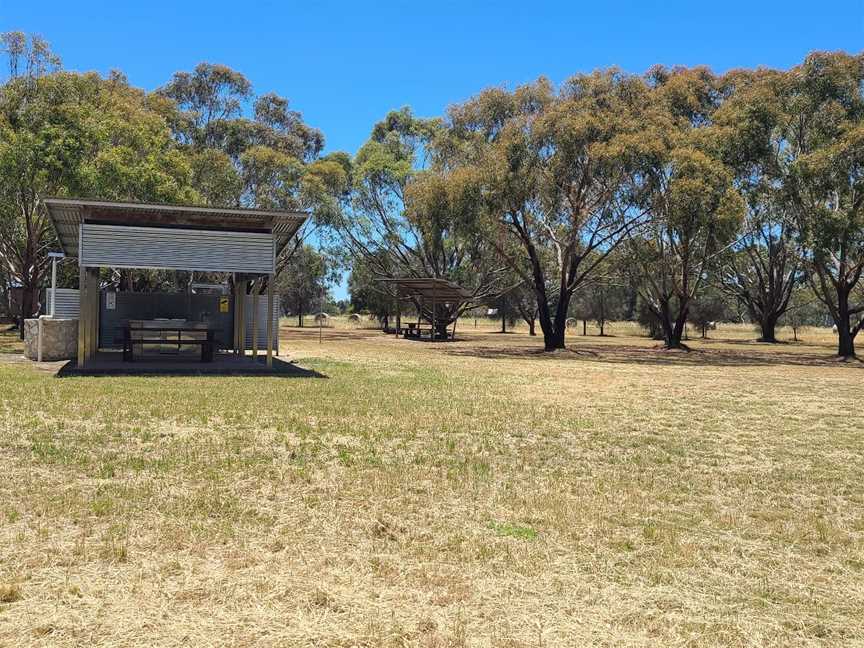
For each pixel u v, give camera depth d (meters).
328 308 95.12
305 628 3.52
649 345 42.84
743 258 52.19
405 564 4.41
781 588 4.25
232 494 5.78
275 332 23.75
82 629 3.43
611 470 7.24
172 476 6.29
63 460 6.71
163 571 4.15
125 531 4.79
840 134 28.19
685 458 8.00
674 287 37.53
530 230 33.28
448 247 44.50
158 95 38.28
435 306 43.97
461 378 16.78
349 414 10.20
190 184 33.28
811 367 26.09
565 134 26.22
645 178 27.66
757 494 6.48
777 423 10.95
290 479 6.31
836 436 9.83
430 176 31.38
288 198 39.00
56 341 17.73
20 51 24.78
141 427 8.59
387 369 18.42
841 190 27.86
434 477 6.62
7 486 5.78
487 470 6.99
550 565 4.47
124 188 25.31
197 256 15.91
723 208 26.84
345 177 41.88
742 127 28.61
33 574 4.06
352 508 5.52
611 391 15.09
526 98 31.05
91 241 15.29
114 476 6.21
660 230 34.03
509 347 34.88
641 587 4.19
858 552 4.93
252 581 4.06
